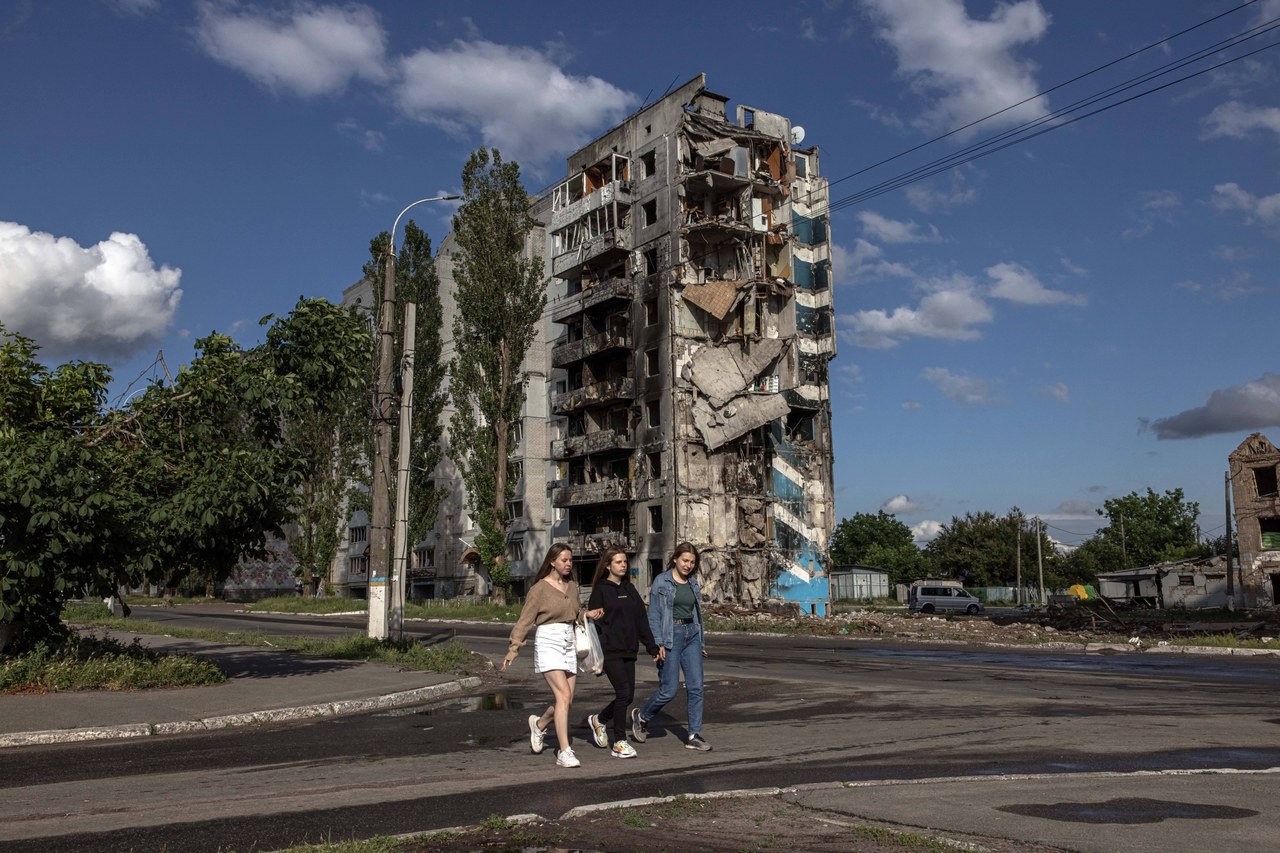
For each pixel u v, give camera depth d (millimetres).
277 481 13570
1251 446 54156
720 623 36031
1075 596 59812
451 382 48562
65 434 13875
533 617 7648
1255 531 53750
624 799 6168
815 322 53719
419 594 72312
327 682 13609
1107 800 5918
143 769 7469
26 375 14086
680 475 49125
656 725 9812
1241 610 48406
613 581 8102
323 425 52875
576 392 55062
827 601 51500
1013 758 7648
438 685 13367
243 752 8312
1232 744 8312
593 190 56156
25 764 7754
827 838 5074
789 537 51031
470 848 4918
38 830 5418
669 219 51500
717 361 50406
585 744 8625
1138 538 89312
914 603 58969
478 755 8039
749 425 49312
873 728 9445
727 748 8312
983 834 5105
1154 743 8367
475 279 47562
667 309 50781
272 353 14477
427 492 52812
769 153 54500
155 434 14000
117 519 12242
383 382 19891
